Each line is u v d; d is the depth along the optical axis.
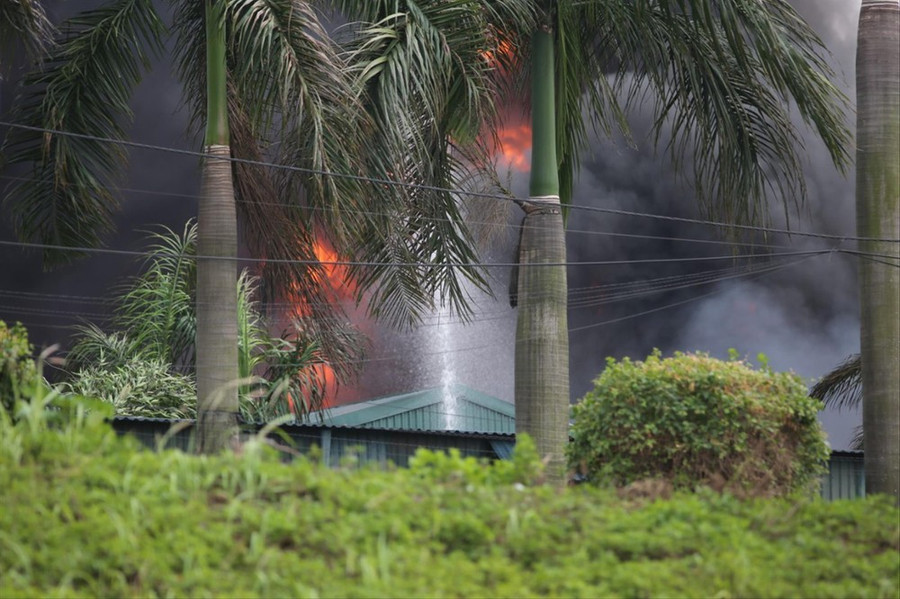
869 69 21.45
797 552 11.48
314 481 10.90
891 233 21.08
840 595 10.62
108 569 9.21
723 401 15.76
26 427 11.49
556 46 24.98
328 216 22.17
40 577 9.10
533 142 24.59
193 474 10.82
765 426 15.72
